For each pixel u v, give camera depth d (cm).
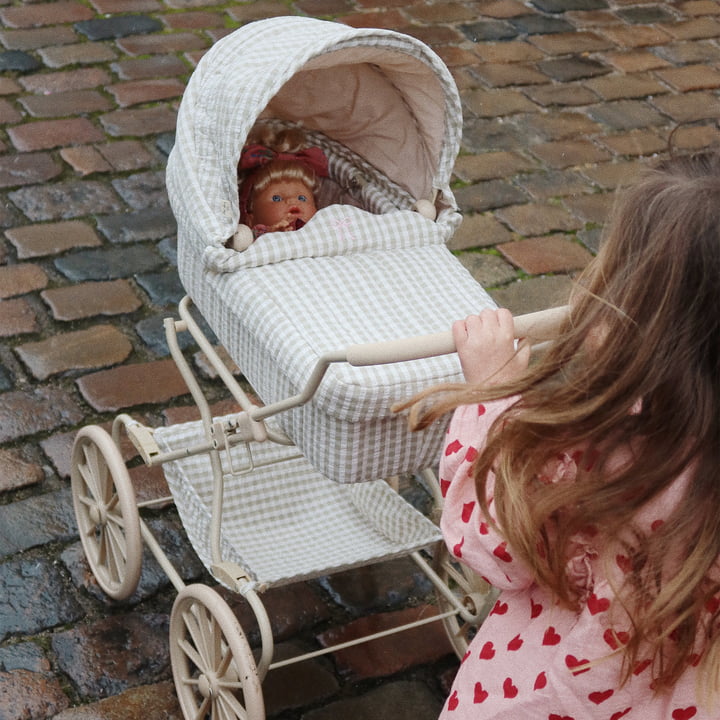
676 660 127
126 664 226
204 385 303
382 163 231
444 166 215
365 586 251
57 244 341
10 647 226
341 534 240
